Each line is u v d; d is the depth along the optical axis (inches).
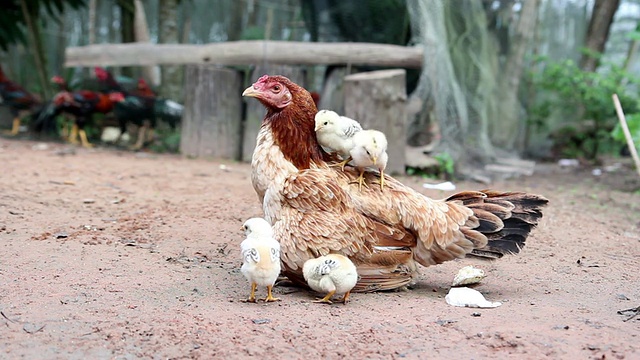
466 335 57.7
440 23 120.1
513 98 148.2
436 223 64.9
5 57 231.5
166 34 171.6
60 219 80.4
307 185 63.4
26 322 57.7
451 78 123.1
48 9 177.3
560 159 164.7
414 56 120.2
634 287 68.6
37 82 210.7
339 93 127.3
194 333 57.1
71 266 67.6
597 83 157.6
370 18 131.5
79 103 134.9
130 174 104.8
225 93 130.0
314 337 57.2
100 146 139.6
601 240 83.9
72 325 57.6
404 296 65.4
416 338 57.4
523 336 57.5
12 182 94.0
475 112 133.0
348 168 66.5
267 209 65.0
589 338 57.5
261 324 58.6
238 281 66.8
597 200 107.1
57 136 149.3
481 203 66.2
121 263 69.0
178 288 64.5
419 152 122.5
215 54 129.6
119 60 136.9
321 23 135.9
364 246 63.7
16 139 140.0
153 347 55.6
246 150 129.4
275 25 212.2
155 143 145.3
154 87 174.1
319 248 62.7
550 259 76.2
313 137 65.9
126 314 59.4
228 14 254.5
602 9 177.0
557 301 64.7
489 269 73.0
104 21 270.2
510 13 143.3
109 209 85.5
